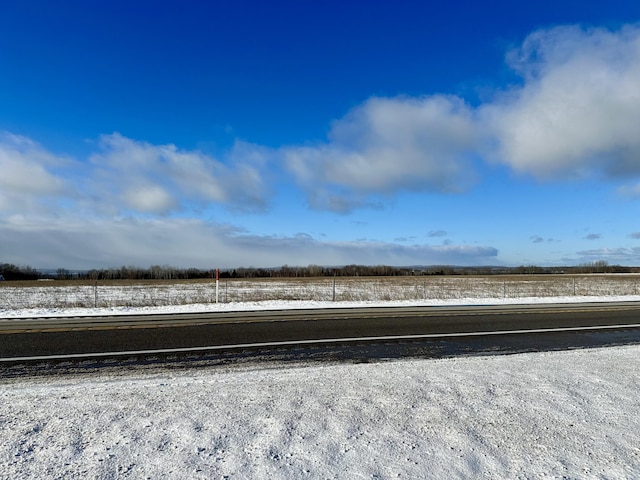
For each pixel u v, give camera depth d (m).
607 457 3.55
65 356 8.02
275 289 31.12
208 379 6.37
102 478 3.07
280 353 8.41
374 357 8.16
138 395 5.26
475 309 16.45
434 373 6.46
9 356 8.00
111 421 4.23
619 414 4.57
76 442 3.69
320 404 4.81
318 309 16.20
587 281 46.44
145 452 3.49
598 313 15.28
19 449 3.54
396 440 3.80
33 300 22.28
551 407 4.78
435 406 4.77
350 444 3.70
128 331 10.69
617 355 7.94
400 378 6.11
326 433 3.94
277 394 5.25
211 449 3.56
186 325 11.69
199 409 4.62
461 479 3.14
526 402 4.94
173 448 3.57
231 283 42.50
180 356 8.09
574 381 5.90
